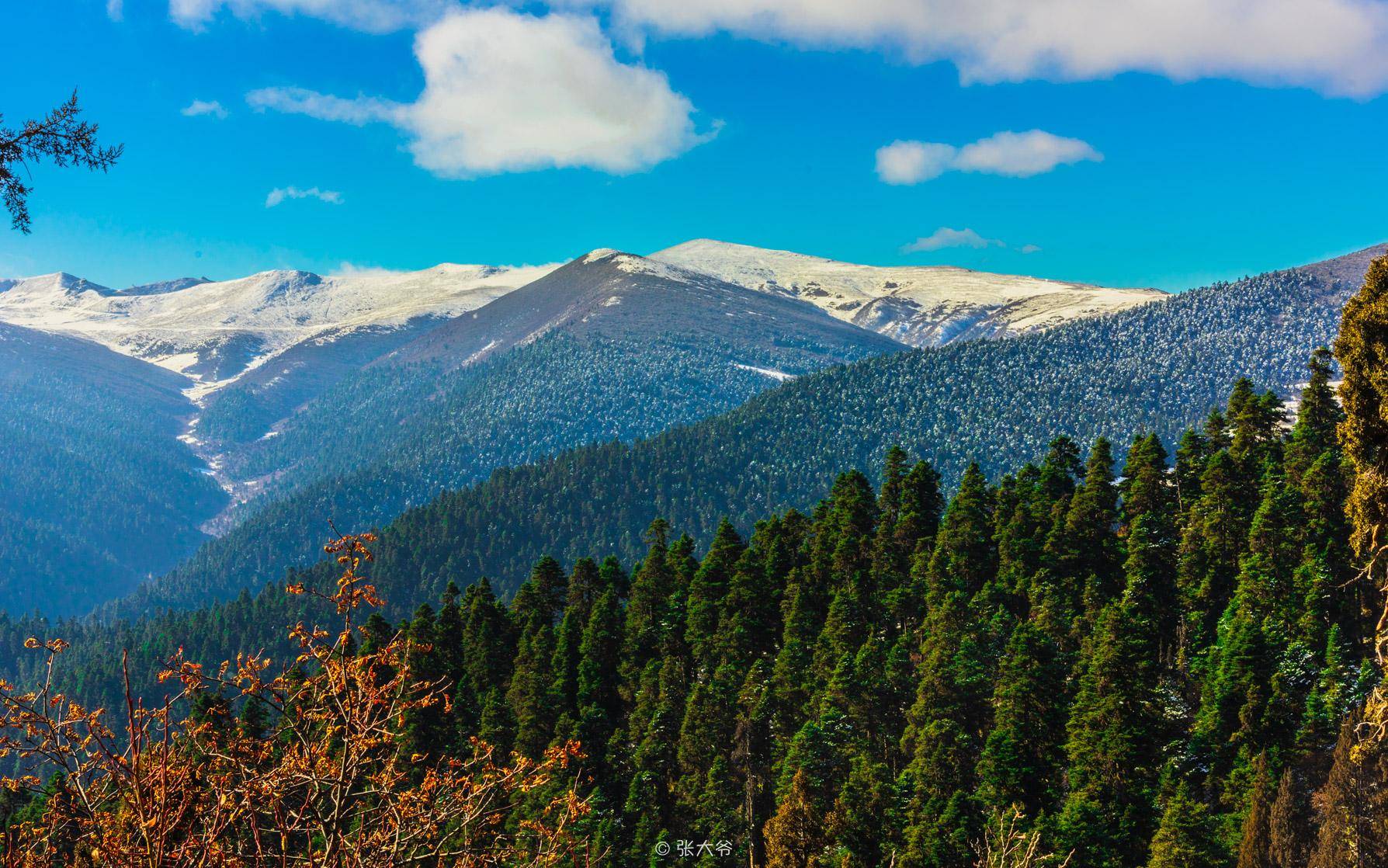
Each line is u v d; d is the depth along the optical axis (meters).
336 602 9.35
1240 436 90.94
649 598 94.88
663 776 71.19
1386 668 28.06
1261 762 54.09
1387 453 26.16
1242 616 68.00
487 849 9.40
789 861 54.16
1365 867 41.72
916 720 67.19
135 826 8.09
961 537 88.50
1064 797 60.03
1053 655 70.88
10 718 7.83
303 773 8.48
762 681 76.25
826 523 100.69
